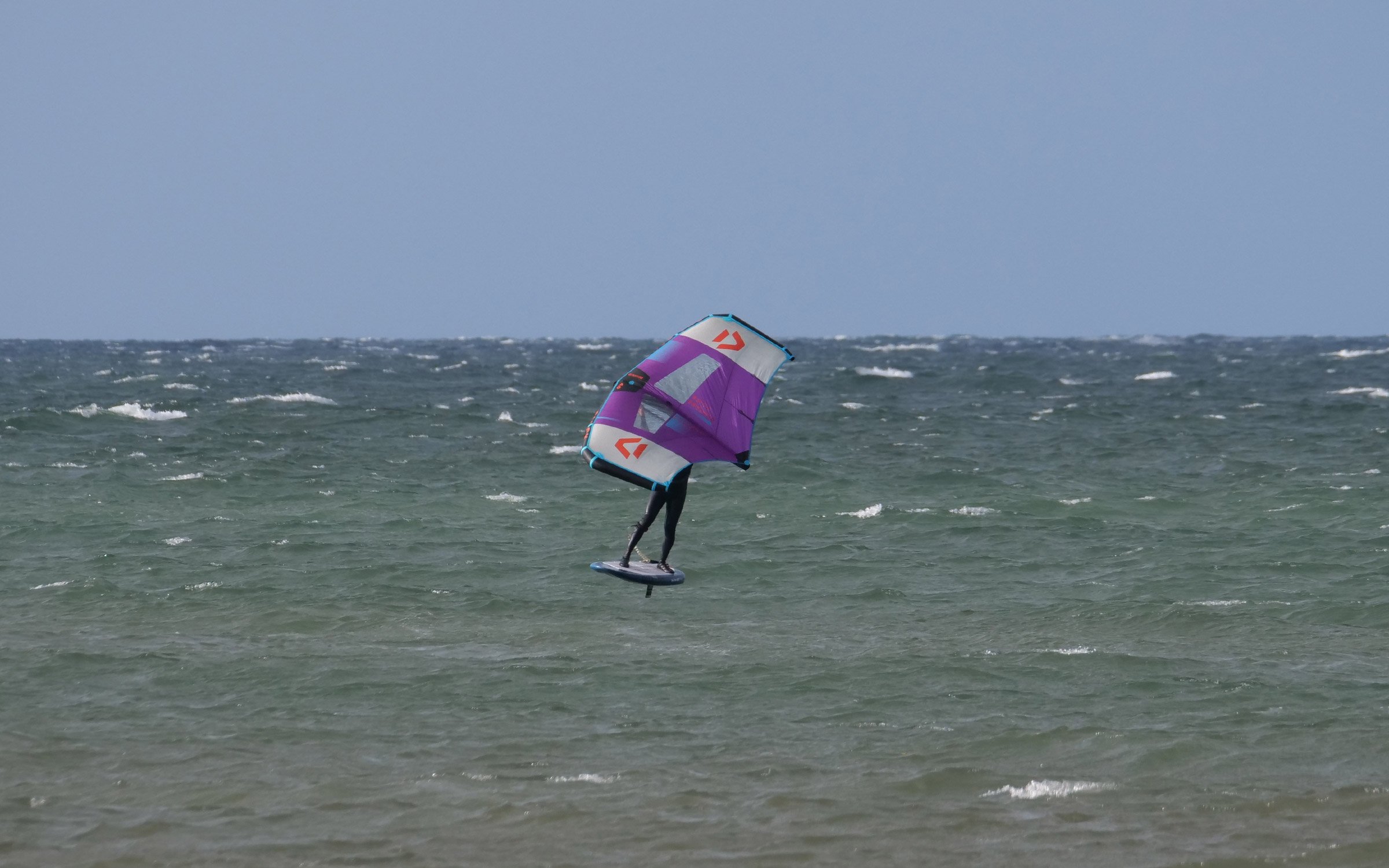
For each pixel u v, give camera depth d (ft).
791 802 160.97
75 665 219.20
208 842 148.25
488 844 148.15
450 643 239.09
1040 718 194.39
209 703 200.54
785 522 377.71
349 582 290.15
